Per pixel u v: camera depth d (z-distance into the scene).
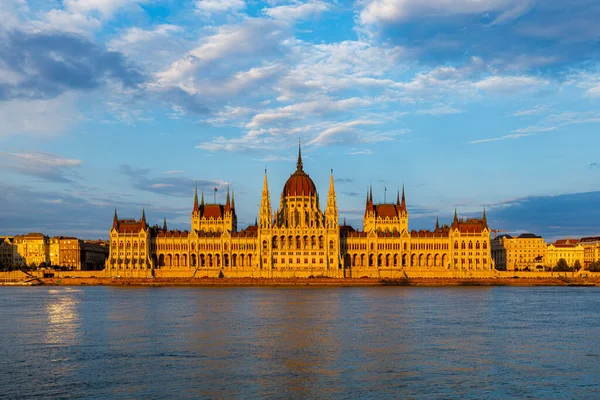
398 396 85.06
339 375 95.31
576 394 86.88
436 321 153.25
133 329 139.00
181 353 110.62
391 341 123.06
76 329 139.50
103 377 93.88
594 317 164.75
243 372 96.88
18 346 118.00
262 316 162.50
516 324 149.50
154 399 83.44
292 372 96.94
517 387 89.88
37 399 83.44
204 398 83.88
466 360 106.06
